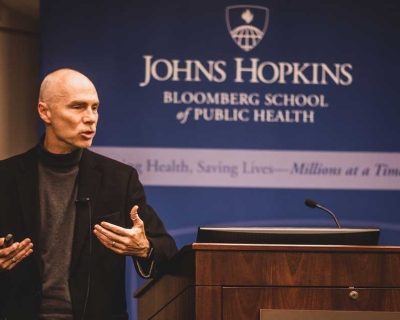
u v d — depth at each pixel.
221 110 10.70
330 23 10.81
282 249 4.99
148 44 10.73
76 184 5.93
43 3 10.66
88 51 10.69
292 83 10.76
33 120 11.94
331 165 10.73
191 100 10.70
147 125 10.66
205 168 10.66
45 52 10.64
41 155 5.93
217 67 10.73
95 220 5.83
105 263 5.81
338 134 10.75
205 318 4.95
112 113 10.65
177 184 10.65
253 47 10.77
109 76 10.69
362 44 10.81
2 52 11.74
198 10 10.77
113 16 10.73
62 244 5.78
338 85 10.78
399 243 10.72
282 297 4.98
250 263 5.00
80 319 5.66
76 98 5.73
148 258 5.64
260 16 10.79
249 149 10.70
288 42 10.79
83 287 5.71
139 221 5.41
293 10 10.80
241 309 4.97
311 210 10.69
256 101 10.73
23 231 5.75
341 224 10.70
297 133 10.73
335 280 5.01
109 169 6.05
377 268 5.03
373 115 10.78
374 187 10.75
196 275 4.97
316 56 10.79
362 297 5.00
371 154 10.75
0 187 5.86
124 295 6.05
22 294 5.67
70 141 5.77
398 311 5.01
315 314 4.95
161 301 5.77
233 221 10.66
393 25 10.84
